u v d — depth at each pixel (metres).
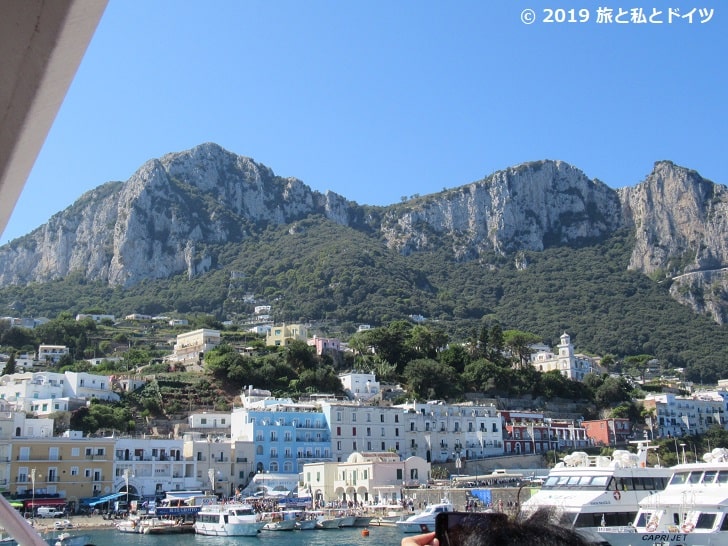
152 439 130.62
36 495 112.69
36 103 3.73
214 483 128.00
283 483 130.88
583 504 47.66
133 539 88.50
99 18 3.66
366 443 144.50
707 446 185.25
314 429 141.00
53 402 143.50
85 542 70.44
